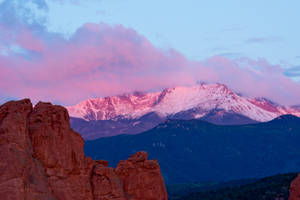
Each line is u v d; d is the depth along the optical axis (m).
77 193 56.16
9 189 49.22
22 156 51.88
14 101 55.72
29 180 51.62
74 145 58.19
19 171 50.47
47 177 54.44
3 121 53.12
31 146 54.59
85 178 58.44
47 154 55.12
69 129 58.34
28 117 56.12
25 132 54.09
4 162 50.41
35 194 51.28
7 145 51.66
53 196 53.56
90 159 61.84
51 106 57.59
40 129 55.56
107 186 61.28
